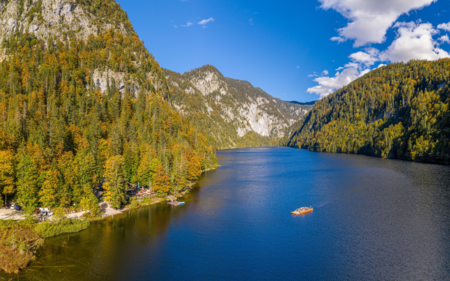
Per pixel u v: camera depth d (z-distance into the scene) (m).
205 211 88.12
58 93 170.50
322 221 78.31
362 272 51.19
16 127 115.00
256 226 74.88
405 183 125.12
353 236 67.38
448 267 52.31
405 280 48.34
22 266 50.91
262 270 52.09
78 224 70.62
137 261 54.84
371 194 106.69
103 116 160.62
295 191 116.88
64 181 82.00
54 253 57.03
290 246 62.38
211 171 182.38
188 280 48.50
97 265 52.75
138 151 117.31
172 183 105.31
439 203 92.12
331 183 132.12
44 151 92.06
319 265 53.88
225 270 52.06
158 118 180.50
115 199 85.44
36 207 76.12
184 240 65.31
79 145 114.44
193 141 199.75
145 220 78.56
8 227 63.59
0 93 158.75
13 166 80.25
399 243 62.91
